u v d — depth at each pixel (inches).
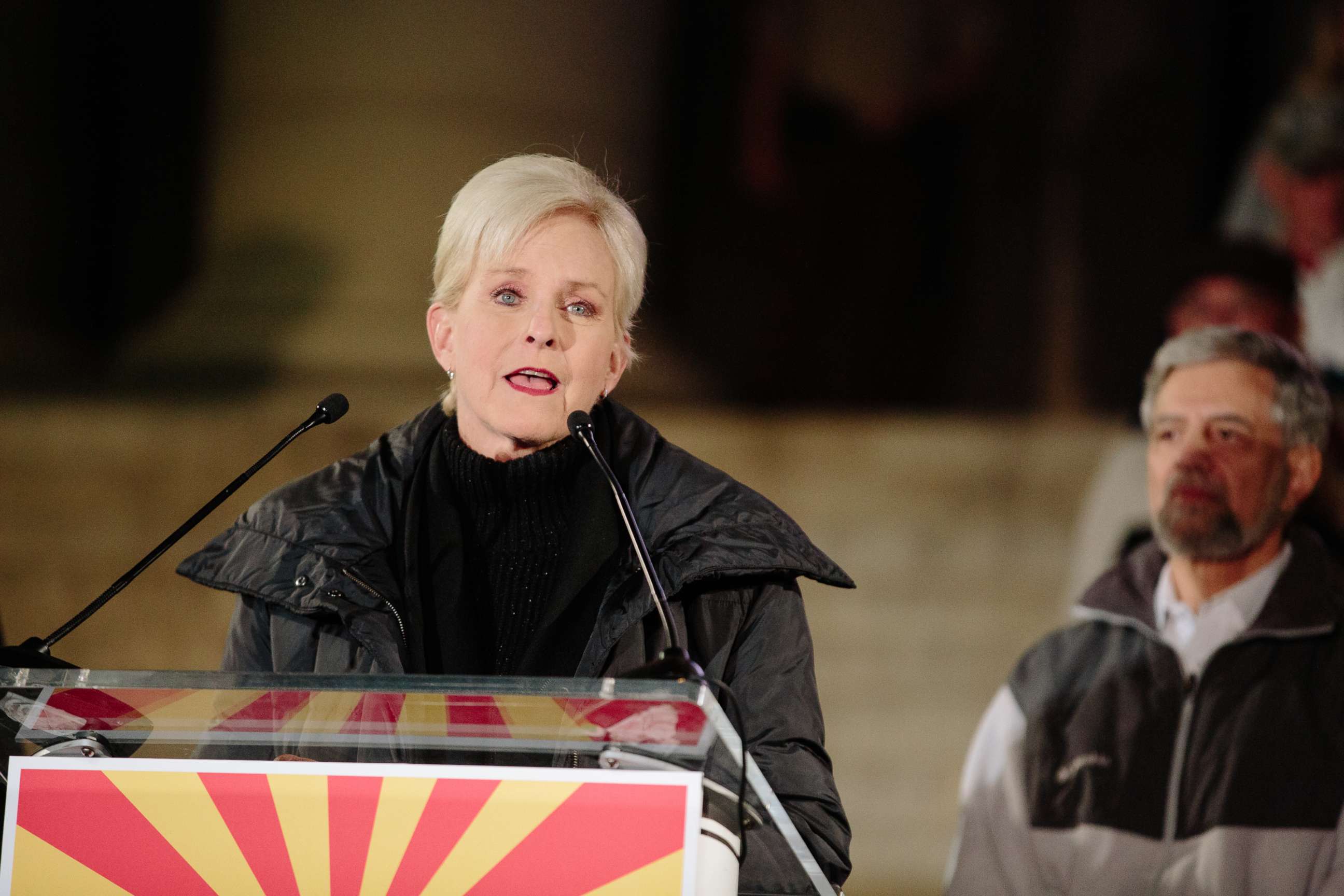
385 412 616.1
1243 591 477.1
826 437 598.5
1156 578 489.7
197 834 178.7
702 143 628.1
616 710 174.4
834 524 584.4
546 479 262.7
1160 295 574.6
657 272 622.2
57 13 654.5
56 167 645.9
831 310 617.3
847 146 622.8
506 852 175.5
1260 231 568.1
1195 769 465.1
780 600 252.2
